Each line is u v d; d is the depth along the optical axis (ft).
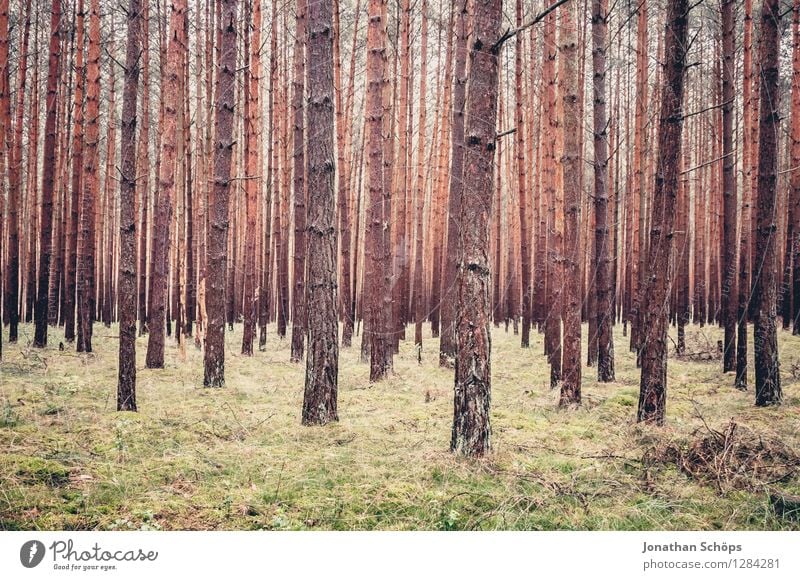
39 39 61.62
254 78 46.93
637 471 18.93
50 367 33.73
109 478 16.74
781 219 65.72
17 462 16.75
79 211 52.70
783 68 59.31
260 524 14.99
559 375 32.81
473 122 19.72
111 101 58.29
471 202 19.77
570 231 28.37
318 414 24.08
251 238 47.21
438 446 20.95
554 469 19.10
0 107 36.63
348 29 67.05
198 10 51.13
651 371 24.81
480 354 19.70
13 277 43.70
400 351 50.44
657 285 24.90
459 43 39.99
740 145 63.62
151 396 28.25
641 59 46.29
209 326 31.71
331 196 24.49
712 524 15.53
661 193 24.88
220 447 20.71
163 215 36.55
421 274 56.90
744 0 40.57
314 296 24.31
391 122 49.11
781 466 18.60
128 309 24.34
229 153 31.86
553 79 35.04
